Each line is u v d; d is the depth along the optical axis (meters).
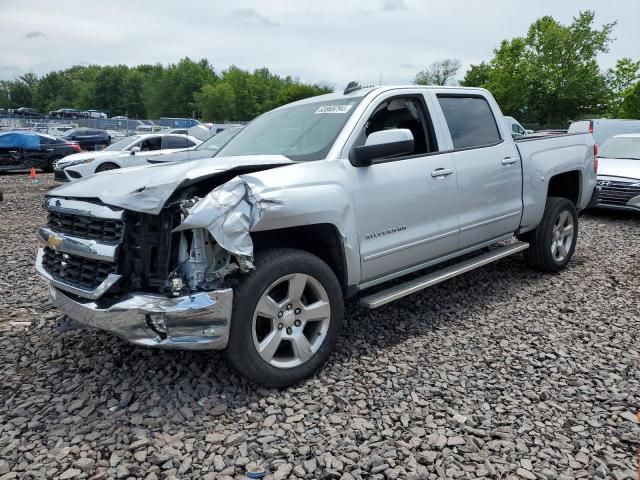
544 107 44.81
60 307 3.23
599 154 10.55
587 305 4.71
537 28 44.75
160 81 119.62
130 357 3.60
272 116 4.56
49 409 2.95
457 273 4.33
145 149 15.85
